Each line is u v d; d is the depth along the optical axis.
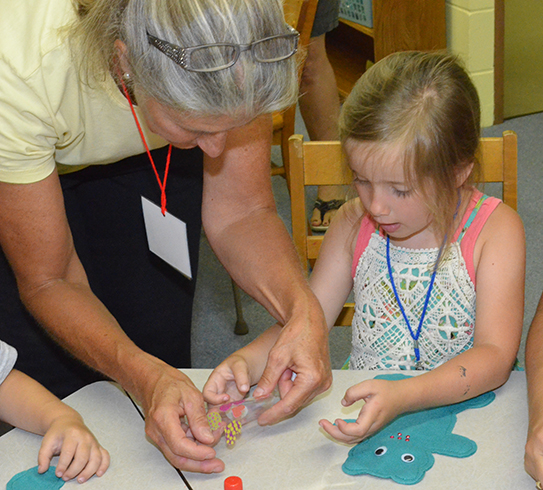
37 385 1.06
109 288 1.58
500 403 1.00
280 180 3.24
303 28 2.21
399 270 1.28
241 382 1.03
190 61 0.79
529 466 0.85
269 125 1.25
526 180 2.99
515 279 1.18
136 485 0.90
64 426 0.96
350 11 3.64
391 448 0.92
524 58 3.44
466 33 3.20
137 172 1.42
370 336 1.32
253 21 0.80
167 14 0.79
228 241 1.25
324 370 1.00
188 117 0.86
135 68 0.85
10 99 0.99
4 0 1.00
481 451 0.90
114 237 1.50
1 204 1.09
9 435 1.01
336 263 1.36
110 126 1.15
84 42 0.94
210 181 1.28
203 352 2.28
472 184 1.26
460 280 1.24
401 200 1.13
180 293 1.61
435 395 0.98
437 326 1.26
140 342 1.64
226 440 0.95
